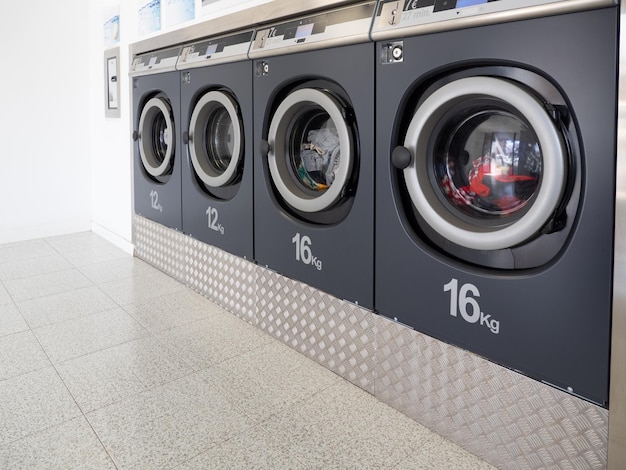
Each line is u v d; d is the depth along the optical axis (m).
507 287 1.62
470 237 1.69
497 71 1.62
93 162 5.25
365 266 2.13
